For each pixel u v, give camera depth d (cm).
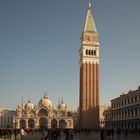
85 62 19575
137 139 7906
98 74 19588
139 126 12688
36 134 13200
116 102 16188
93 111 18800
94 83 19338
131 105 13638
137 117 12912
